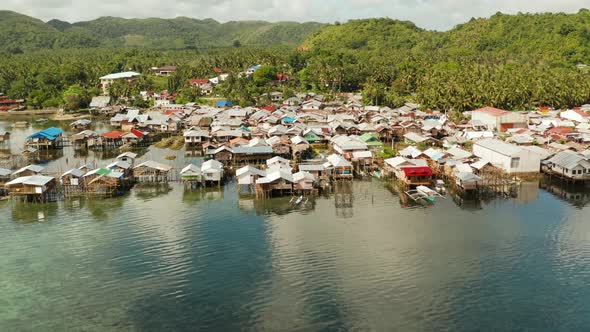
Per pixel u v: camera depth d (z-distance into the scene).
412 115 198.62
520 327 56.62
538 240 80.62
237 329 56.69
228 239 82.38
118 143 164.00
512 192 107.44
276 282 67.19
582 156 113.75
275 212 96.00
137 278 68.94
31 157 146.50
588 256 74.38
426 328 56.50
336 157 123.56
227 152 135.38
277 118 188.25
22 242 82.00
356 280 67.50
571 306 60.72
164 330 56.78
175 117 196.50
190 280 68.06
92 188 107.31
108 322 58.59
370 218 92.06
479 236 82.56
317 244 79.69
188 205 100.75
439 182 109.00
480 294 63.66
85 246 80.06
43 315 60.19
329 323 57.59
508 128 173.50
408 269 70.50
